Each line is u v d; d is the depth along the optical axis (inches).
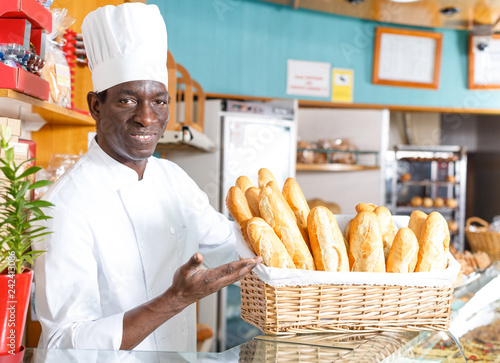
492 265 68.7
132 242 44.1
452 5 141.9
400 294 33.4
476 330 47.4
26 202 28.6
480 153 180.5
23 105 46.4
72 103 62.1
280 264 32.9
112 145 43.0
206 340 108.3
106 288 43.1
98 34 41.0
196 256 31.8
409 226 39.6
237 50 142.3
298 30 148.8
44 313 38.4
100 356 30.7
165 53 43.2
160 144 105.6
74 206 40.7
